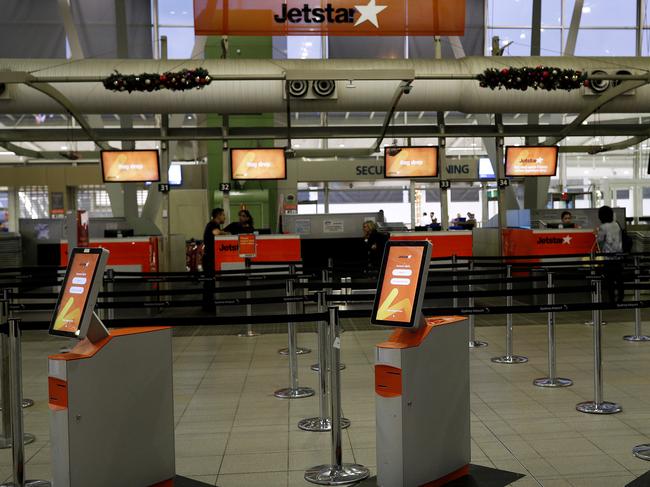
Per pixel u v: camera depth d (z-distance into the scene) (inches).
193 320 164.6
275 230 716.0
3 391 191.2
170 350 154.6
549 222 561.6
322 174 748.0
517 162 536.7
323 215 531.5
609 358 287.3
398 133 537.6
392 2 401.7
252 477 159.8
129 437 145.9
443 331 150.6
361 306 414.3
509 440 182.7
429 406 146.5
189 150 866.8
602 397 211.2
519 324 381.4
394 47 650.2
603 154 901.2
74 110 448.8
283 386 251.0
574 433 187.5
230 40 571.5
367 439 186.2
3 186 838.5
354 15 400.2
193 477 160.1
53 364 136.7
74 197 864.9
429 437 146.3
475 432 190.4
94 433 139.0
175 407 225.0
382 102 467.8
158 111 459.2
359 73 368.8
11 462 174.7
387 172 538.0
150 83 381.1
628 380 248.1
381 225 535.2
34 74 442.3
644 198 876.0
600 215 412.8
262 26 398.9
